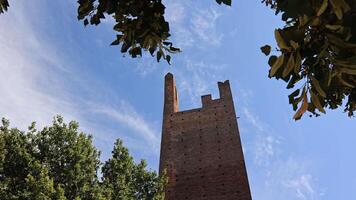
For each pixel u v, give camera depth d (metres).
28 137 19.70
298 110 2.39
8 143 18.98
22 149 18.55
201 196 24.59
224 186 24.72
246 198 23.48
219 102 31.80
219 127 29.33
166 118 31.83
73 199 17.38
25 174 17.81
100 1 3.40
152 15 3.42
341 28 2.09
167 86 35.28
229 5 2.62
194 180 25.83
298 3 2.15
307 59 2.33
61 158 18.88
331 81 2.32
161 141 29.83
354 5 2.02
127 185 19.95
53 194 15.67
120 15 3.43
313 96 2.35
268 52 2.37
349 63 2.12
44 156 18.95
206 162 26.83
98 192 17.72
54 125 20.12
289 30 2.28
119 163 20.72
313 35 2.24
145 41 3.49
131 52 3.59
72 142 19.78
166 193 25.47
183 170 26.83
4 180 17.00
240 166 25.69
